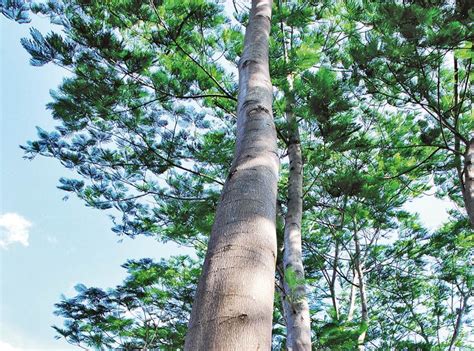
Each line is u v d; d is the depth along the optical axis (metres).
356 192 6.63
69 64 6.32
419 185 9.70
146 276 9.27
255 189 1.28
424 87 5.98
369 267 11.01
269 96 1.83
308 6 7.43
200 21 6.38
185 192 8.08
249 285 0.97
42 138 7.52
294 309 4.03
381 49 5.57
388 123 9.22
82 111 6.90
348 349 5.84
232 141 7.82
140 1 6.13
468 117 7.66
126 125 7.48
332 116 5.39
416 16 5.02
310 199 8.59
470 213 5.32
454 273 11.48
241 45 6.86
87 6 6.49
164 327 9.90
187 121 7.74
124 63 6.17
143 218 8.48
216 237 1.13
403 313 12.54
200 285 1.01
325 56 7.28
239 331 0.87
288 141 5.73
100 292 9.11
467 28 5.11
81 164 7.86
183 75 6.63
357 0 6.69
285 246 4.71
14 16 5.74
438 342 11.70
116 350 9.45
